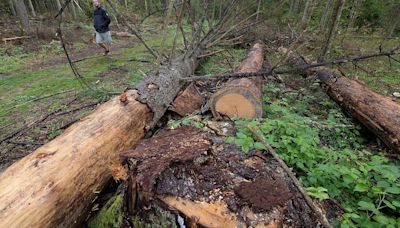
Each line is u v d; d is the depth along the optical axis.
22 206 1.67
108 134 2.51
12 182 1.78
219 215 1.66
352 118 4.12
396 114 3.33
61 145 2.19
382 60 7.80
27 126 4.06
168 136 2.33
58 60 8.58
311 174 2.29
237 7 6.84
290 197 1.73
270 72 3.55
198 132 2.45
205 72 6.06
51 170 1.94
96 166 2.26
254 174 1.97
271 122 2.85
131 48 10.17
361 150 3.34
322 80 5.05
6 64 7.90
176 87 3.85
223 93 3.35
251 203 1.69
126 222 1.93
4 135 3.88
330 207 2.13
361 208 2.02
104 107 2.84
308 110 4.28
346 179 2.15
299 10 14.54
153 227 1.80
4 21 14.31
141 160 1.90
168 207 1.72
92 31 13.02
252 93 3.30
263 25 9.26
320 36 8.74
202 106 3.77
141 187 1.74
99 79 6.17
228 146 2.31
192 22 5.73
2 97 5.48
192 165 1.90
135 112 2.91
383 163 2.97
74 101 4.93
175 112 3.55
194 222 1.66
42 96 5.33
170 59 4.20
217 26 6.49
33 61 8.43
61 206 1.87
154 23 15.25
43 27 11.96
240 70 4.62
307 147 2.47
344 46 8.50
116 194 2.29
